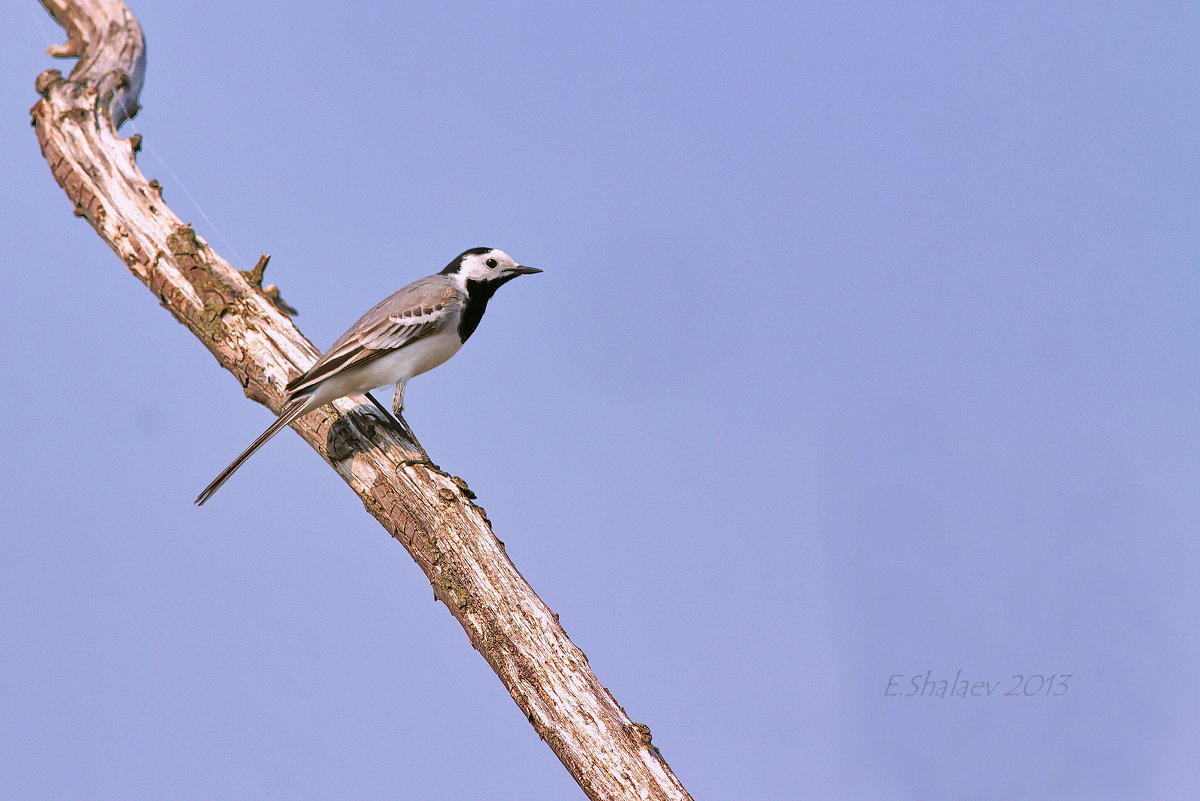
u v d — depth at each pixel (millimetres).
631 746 8758
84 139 13758
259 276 12906
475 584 9977
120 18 15578
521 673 9398
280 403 12102
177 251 12867
